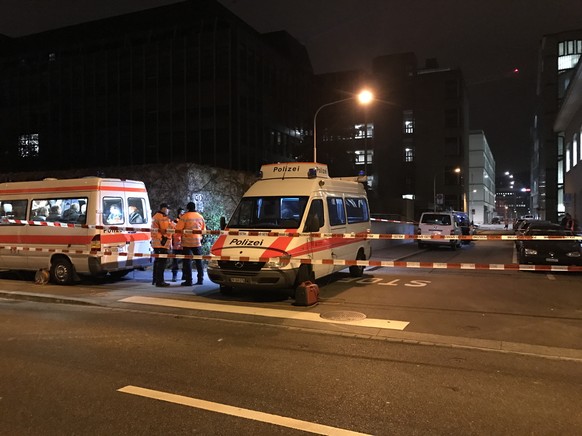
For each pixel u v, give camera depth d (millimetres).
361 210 12891
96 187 10977
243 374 5164
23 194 11906
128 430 3828
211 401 4406
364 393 4617
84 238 10891
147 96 43312
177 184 16219
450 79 71562
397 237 9195
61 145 45312
